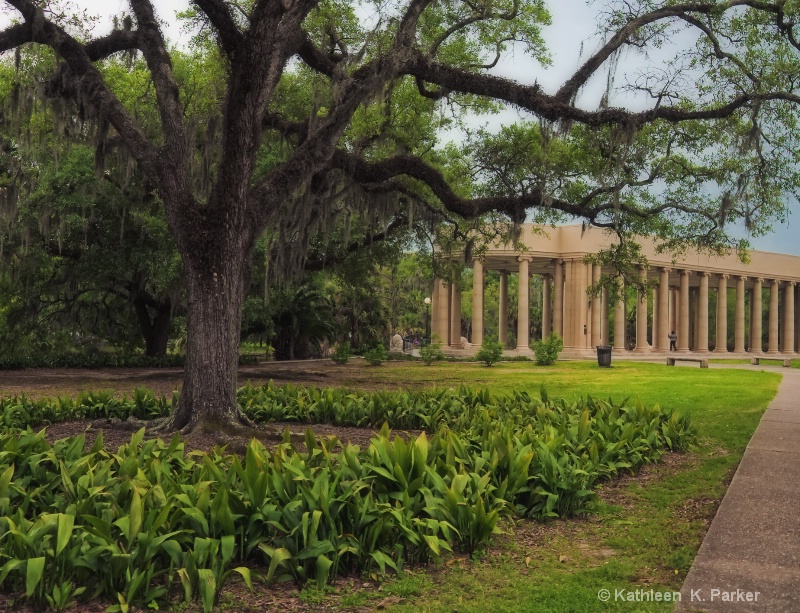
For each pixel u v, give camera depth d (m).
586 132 16.12
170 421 9.91
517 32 16.86
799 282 67.62
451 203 13.79
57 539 4.25
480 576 5.12
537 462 7.03
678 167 16.55
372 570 5.11
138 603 4.34
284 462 5.67
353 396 12.62
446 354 46.50
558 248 48.91
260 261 20.56
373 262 25.72
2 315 29.81
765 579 4.71
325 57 13.48
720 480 8.25
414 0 11.53
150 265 21.16
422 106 17.52
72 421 11.62
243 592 4.73
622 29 11.84
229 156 9.92
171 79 10.55
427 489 5.65
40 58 14.22
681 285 56.38
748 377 25.56
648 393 18.53
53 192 19.86
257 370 27.08
